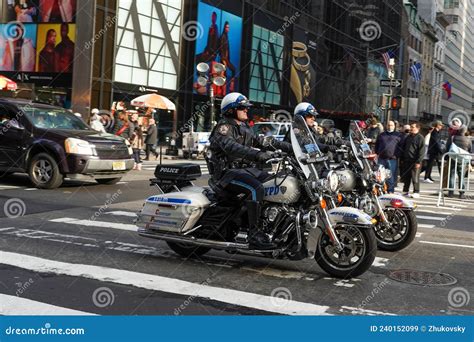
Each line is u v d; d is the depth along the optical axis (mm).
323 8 43906
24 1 26156
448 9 63188
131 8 26859
